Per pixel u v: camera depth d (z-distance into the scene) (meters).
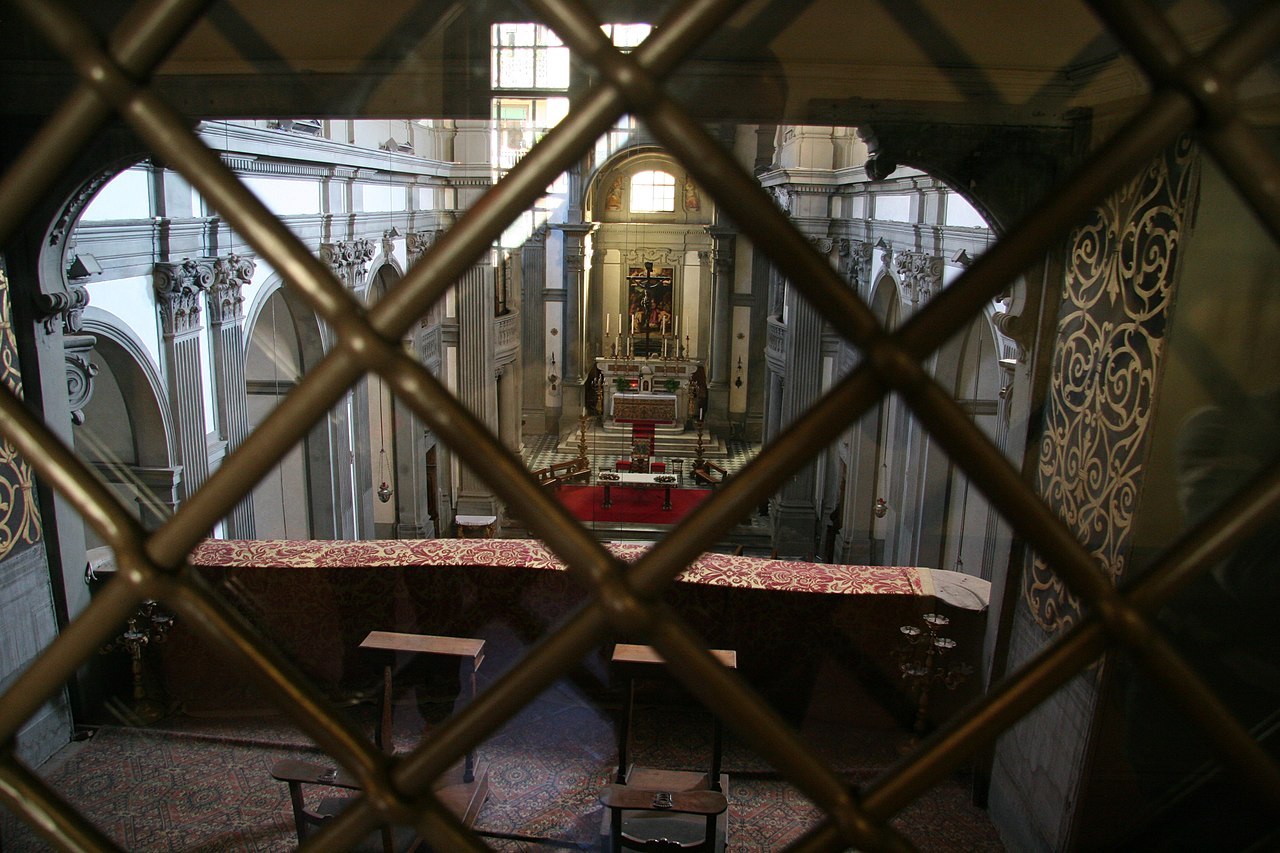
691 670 0.68
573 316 15.70
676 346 16.47
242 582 5.84
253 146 7.18
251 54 3.43
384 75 3.48
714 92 3.70
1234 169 0.64
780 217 0.63
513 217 0.68
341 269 9.38
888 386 0.65
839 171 8.37
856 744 5.48
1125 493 3.72
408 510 11.11
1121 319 3.83
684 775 4.64
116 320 7.52
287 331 10.02
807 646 5.69
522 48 3.46
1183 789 3.41
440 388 0.68
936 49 3.60
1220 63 0.62
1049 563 0.68
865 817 0.70
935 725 5.50
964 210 6.43
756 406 15.23
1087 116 3.64
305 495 10.02
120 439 8.26
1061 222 0.64
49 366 5.63
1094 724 3.70
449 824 0.75
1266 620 2.85
